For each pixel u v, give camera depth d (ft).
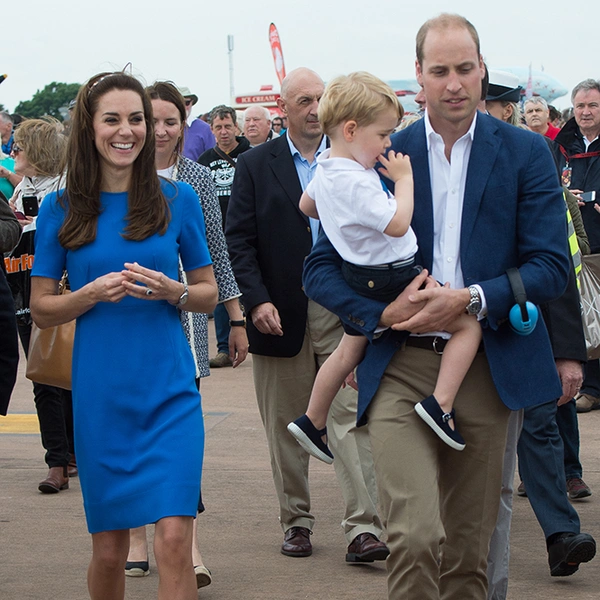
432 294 12.12
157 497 12.55
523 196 12.64
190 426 13.07
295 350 18.76
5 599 16.90
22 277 21.39
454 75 12.24
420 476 12.21
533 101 37.22
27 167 22.75
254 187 18.99
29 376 18.83
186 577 12.47
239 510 21.72
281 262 18.79
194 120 47.42
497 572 14.43
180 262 14.49
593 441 27.04
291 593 17.01
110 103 13.17
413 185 12.47
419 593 12.00
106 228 13.43
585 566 18.07
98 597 13.62
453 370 12.34
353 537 18.37
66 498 22.90
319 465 25.39
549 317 16.33
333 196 12.45
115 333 13.23
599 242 30.58
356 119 12.35
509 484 14.23
